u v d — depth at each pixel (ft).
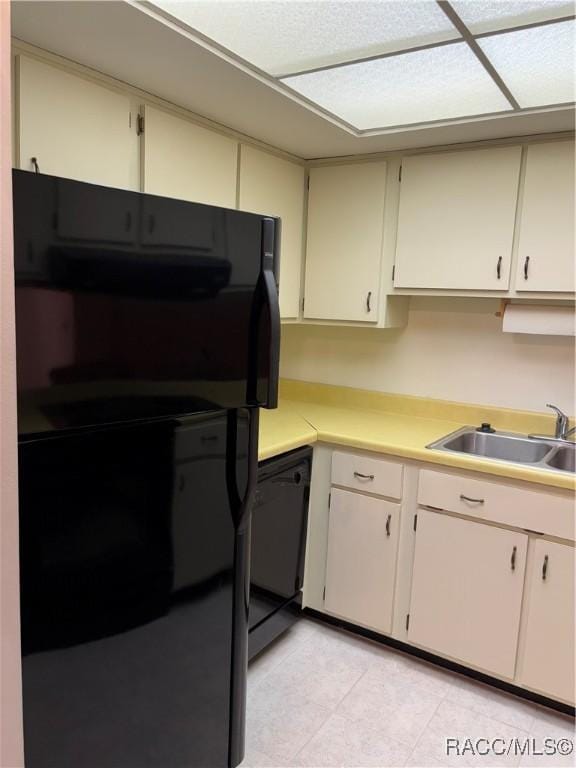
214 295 4.49
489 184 7.36
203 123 6.84
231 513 5.10
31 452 3.66
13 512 2.58
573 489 6.17
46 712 3.96
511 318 7.59
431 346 9.01
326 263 8.79
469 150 7.47
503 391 8.48
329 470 7.98
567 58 5.08
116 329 3.88
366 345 9.61
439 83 5.75
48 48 5.06
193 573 4.85
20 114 4.92
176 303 4.22
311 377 10.25
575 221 6.87
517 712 6.70
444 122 6.84
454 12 4.35
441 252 7.79
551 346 8.05
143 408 4.12
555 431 7.82
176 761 4.99
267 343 4.91
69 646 4.03
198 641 5.01
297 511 7.85
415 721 6.50
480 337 8.58
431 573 7.25
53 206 3.45
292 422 8.51
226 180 7.23
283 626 7.89
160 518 4.50
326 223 8.72
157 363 4.16
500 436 8.04
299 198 8.74
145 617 4.52
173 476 4.54
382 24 4.58
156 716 4.74
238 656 5.42
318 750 6.03
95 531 4.07
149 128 6.11
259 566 7.14
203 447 4.74
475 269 7.56
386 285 8.35
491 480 6.72
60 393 3.63
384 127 7.16
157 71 5.55
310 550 8.29
